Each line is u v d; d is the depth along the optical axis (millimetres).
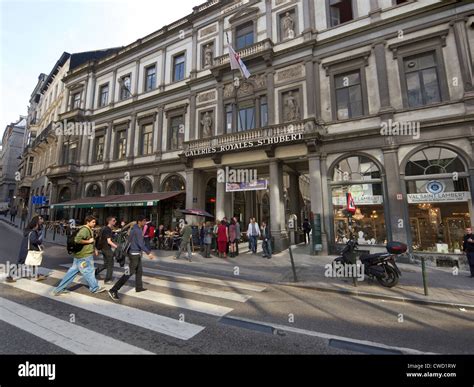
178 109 19391
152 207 19219
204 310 5113
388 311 5332
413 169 11477
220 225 12727
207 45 18984
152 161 19312
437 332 4305
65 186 24297
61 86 30406
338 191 12953
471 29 11109
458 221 10398
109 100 23750
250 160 15273
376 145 12219
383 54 12711
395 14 12758
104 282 7043
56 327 4102
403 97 12023
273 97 15328
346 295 6500
